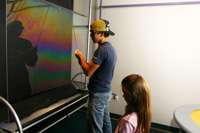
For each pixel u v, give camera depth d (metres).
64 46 1.99
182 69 1.83
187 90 1.83
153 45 1.92
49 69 1.79
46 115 1.20
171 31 1.82
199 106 1.21
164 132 1.94
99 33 1.28
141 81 0.77
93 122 1.32
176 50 1.83
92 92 1.31
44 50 1.68
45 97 1.51
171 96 1.92
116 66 2.14
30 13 1.45
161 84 1.94
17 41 1.37
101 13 2.13
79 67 2.19
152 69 1.96
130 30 2.01
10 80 1.36
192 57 1.77
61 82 2.01
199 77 1.77
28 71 1.53
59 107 1.34
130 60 2.06
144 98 0.76
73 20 2.07
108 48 1.23
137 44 2.00
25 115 1.16
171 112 1.94
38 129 1.20
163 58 1.90
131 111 0.78
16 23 1.33
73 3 2.06
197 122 0.96
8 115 1.08
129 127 0.74
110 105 2.26
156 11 1.85
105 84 1.29
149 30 1.92
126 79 0.82
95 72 1.29
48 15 1.66
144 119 0.75
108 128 1.54
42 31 1.62
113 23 2.08
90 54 2.29
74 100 1.56
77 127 1.99
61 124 2.05
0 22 1.21
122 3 2.00
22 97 1.48
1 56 1.26
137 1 1.92
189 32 1.75
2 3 1.20
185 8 1.73
